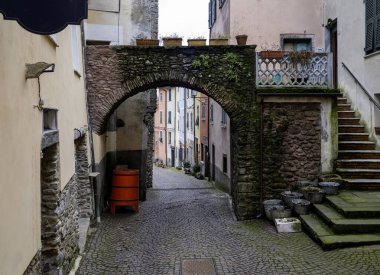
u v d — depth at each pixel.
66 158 6.65
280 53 10.42
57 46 6.07
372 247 7.10
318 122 10.50
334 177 10.12
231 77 10.47
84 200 9.51
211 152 21.69
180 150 36.75
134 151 14.67
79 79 8.77
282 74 10.45
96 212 10.28
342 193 9.53
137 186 11.98
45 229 5.55
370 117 11.05
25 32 4.20
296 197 9.66
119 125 14.58
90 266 7.00
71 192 7.02
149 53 10.56
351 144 10.88
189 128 32.22
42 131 4.95
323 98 10.48
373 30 10.55
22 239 3.92
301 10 14.25
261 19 14.14
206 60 10.49
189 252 7.74
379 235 7.45
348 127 11.30
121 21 13.40
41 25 3.08
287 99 10.46
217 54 10.53
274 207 9.60
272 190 10.55
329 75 10.41
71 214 6.91
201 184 21.08
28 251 4.16
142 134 14.73
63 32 6.70
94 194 10.26
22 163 3.99
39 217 4.75
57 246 5.58
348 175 10.15
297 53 10.31
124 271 6.77
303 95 10.39
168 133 42.16
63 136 6.42
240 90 10.53
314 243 7.77
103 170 12.30
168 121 42.12
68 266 6.42
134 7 13.52
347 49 12.38
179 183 22.06
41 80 4.98
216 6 18.03
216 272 6.63
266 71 10.50
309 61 10.35
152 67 10.55
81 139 9.39
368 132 11.17
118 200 11.71
